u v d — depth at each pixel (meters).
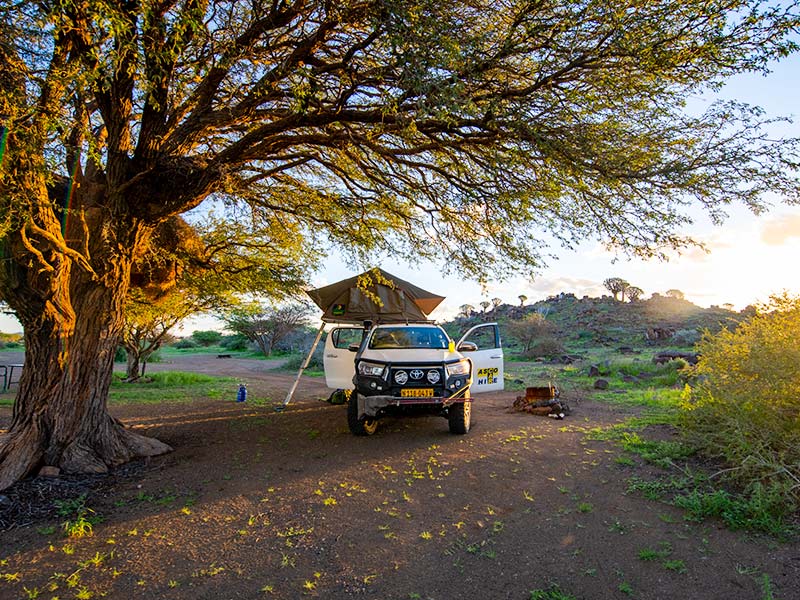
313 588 3.34
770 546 3.70
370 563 3.67
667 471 5.51
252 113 7.18
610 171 5.36
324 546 3.96
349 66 6.00
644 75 5.18
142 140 6.39
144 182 6.66
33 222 5.04
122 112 6.38
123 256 6.75
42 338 6.24
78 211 5.67
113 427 6.70
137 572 3.57
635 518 4.32
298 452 6.88
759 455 4.94
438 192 7.82
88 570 3.61
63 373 6.25
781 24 4.25
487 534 4.13
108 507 4.95
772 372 5.67
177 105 7.69
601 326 58.97
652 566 3.53
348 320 10.75
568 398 11.57
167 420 9.74
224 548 3.94
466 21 5.49
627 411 9.70
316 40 6.07
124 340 18.27
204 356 46.16
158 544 4.04
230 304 16.86
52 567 3.66
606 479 5.34
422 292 11.20
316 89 5.62
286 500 4.98
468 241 8.41
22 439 5.97
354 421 7.61
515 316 70.56
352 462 6.25
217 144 9.03
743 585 3.23
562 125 5.46
